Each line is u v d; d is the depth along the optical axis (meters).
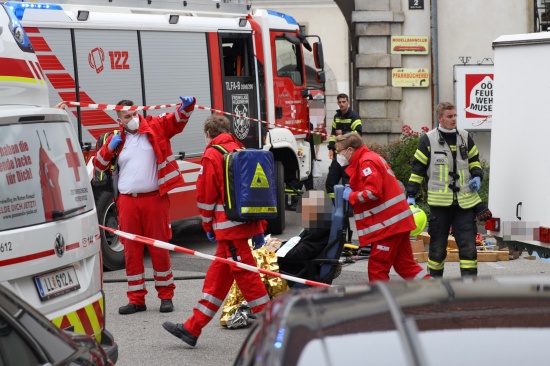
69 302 15.59
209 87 33.50
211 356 19.67
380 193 20.94
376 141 45.56
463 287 7.94
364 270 28.83
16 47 15.93
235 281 21.31
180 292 26.14
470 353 6.50
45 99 16.66
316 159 42.25
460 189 23.81
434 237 24.17
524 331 6.79
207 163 19.84
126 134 23.27
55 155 15.74
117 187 23.34
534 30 44.34
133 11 31.05
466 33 44.66
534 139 23.02
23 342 9.77
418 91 45.38
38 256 14.96
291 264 21.91
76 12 28.62
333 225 21.50
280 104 37.81
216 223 19.98
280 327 7.43
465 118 42.72
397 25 45.16
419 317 7.09
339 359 6.64
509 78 23.67
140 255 23.58
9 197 14.70
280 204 36.28
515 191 23.52
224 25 34.53
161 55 31.48
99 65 29.25
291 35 38.28
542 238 22.88
